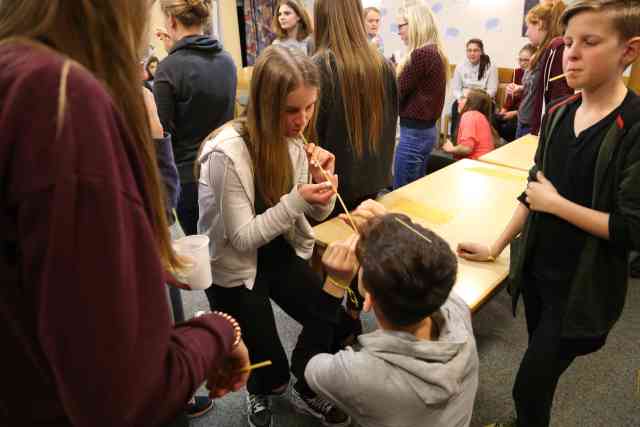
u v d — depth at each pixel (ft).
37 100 1.26
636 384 6.29
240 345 2.33
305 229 4.92
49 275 1.26
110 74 1.62
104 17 1.56
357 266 3.63
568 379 6.38
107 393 1.36
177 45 6.33
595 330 3.89
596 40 3.33
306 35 11.51
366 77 5.59
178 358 1.73
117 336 1.34
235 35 18.30
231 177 4.16
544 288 4.20
